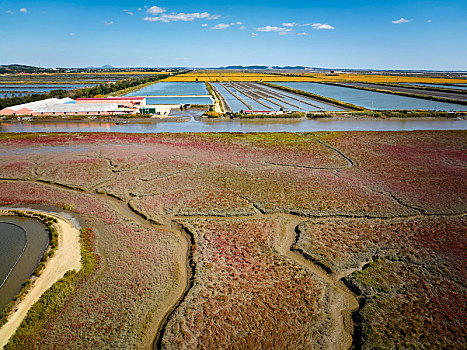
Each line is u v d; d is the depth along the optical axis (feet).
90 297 52.49
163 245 66.85
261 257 62.54
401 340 44.09
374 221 75.31
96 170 110.83
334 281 56.54
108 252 64.49
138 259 62.23
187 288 54.90
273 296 52.54
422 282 54.65
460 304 49.85
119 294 53.21
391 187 94.58
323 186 96.17
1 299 52.70
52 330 46.44
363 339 44.42
